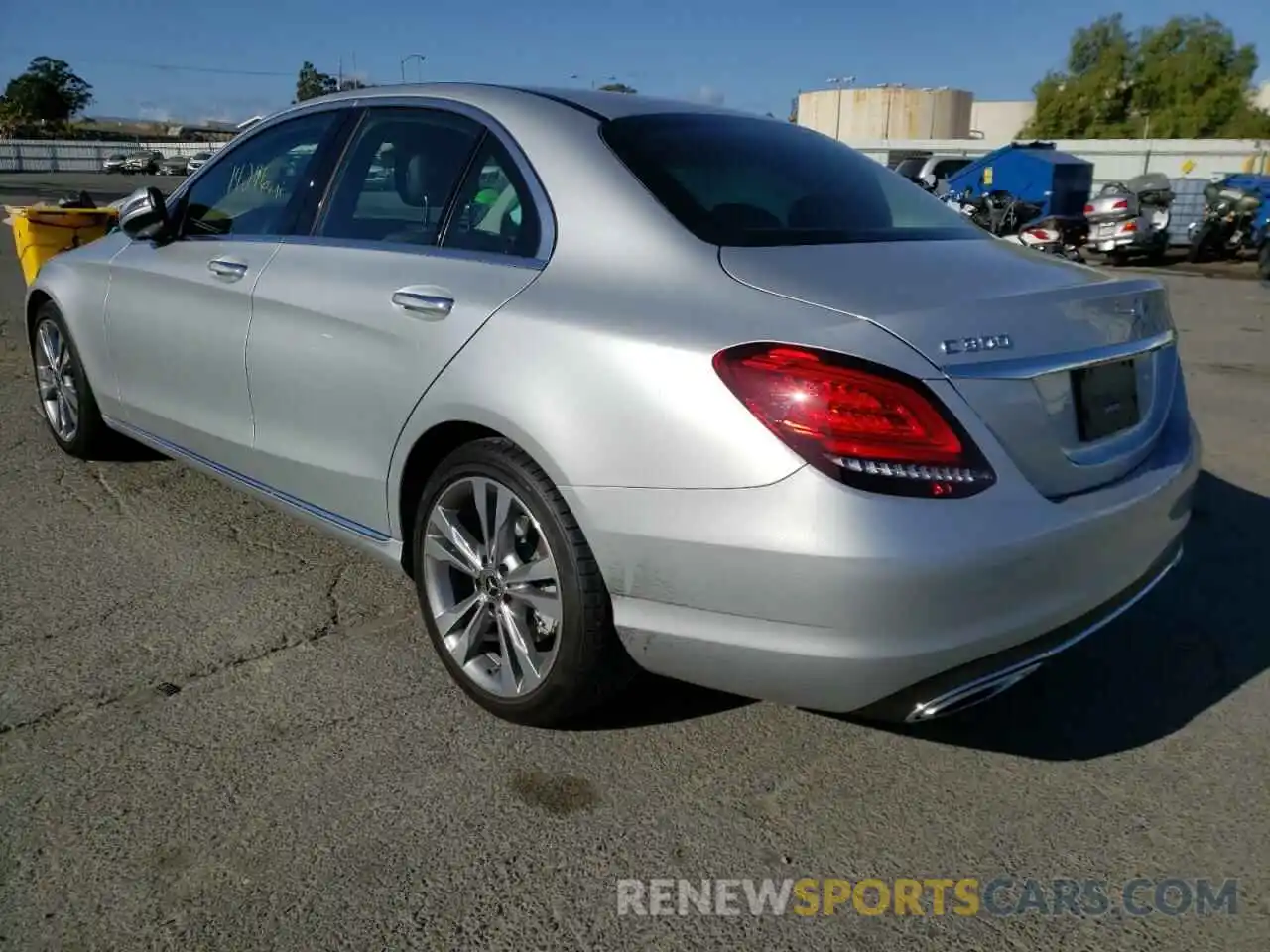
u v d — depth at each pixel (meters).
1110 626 3.69
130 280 4.25
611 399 2.46
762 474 2.26
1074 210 21.80
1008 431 2.37
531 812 2.58
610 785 2.70
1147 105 54.22
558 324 2.61
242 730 2.88
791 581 2.25
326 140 3.62
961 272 2.70
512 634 2.84
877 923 2.26
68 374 4.94
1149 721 3.07
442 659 3.09
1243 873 2.44
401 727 2.92
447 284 2.94
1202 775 2.81
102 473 4.93
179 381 4.01
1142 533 2.66
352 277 3.22
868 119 58.97
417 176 3.26
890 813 2.63
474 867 2.39
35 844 2.41
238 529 4.31
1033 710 3.13
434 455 3.06
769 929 2.23
